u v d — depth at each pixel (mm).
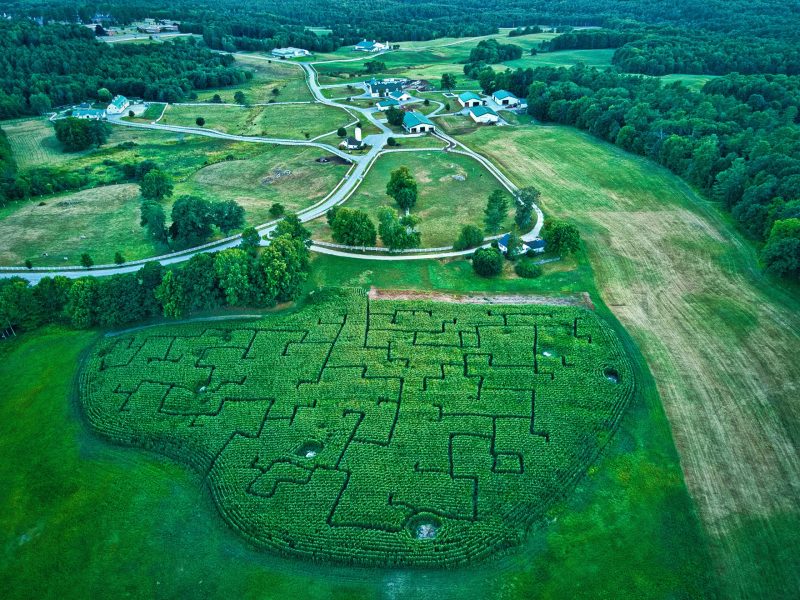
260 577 53094
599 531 56062
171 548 55594
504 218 113938
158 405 72250
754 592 50719
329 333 84938
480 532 55969
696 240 108188
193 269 87125
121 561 54469
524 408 70750
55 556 54969
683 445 65062
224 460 64375
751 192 109125
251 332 85562
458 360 78875
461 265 103125
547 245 103625
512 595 51031
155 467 64438
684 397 71812
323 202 130500
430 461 64250
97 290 86438
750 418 68250
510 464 63344
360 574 53438
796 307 87562
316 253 107625
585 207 124062
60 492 61219
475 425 68688
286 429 68688
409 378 76062
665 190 129750
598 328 83938
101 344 82938
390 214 105938
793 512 57125
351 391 74000
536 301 92250
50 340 84312
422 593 51594
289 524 57250
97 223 120750
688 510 57688
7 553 55375
